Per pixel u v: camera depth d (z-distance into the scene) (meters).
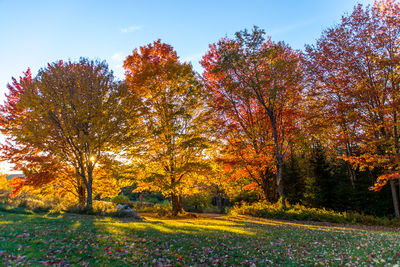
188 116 19.94
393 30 17.72
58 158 15.82
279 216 19.83
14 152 16.02
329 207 25.39
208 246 8.45
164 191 19.73
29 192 18.64
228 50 21.03
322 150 27.64
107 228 9.55
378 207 21.88
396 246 8.49
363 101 17.92
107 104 15.77
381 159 16.59
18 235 7.33
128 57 21.30
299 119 21.92
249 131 22.88
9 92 17.55
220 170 22.91
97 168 18.86
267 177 24.77
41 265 5.48
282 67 19.94
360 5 19.31
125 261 6.39
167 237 9.25
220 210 34.69
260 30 20.08
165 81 20.62
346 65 18.80
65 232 8.34
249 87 21.64
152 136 19.94
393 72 17.27
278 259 7.44
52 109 14.82
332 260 7.23
